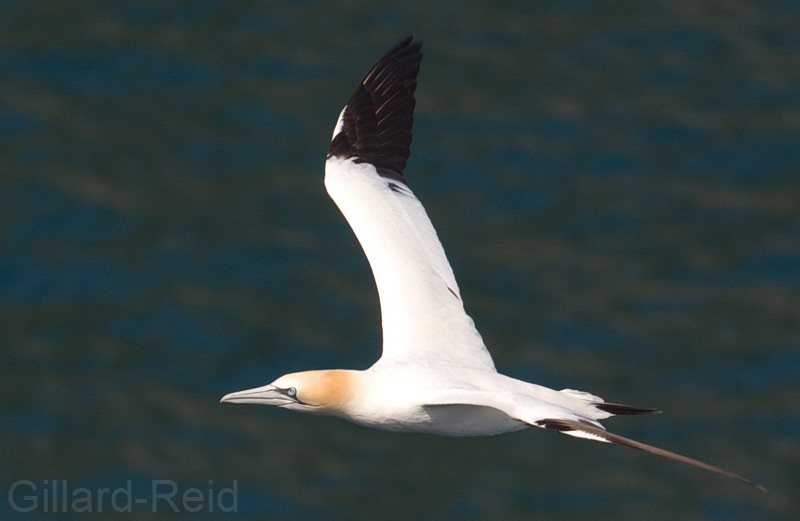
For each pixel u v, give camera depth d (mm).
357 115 16906
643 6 37625
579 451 25516
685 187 31719
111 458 25062
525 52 36031
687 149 32875
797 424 25750
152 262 29062
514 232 30344
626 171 32219
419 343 15117
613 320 28016
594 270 29312
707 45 36281
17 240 29391
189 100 33969
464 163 32156
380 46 35969
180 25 36531
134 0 37469
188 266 29047
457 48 36125
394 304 15375
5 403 26031
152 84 34469
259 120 33312
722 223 30625
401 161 16766
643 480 24844
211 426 25750
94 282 28547
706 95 34594
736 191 31609
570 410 13117
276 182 31422
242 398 14883
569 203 31141
